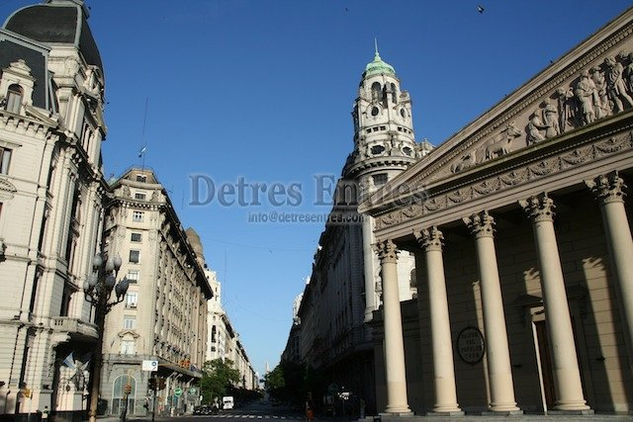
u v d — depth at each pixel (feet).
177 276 285.02
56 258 138.41
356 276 218.79
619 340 73.92
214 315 497.46
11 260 126.21
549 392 80.79
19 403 123.34
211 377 322.34
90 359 163.94
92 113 167.12
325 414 235.40
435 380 82.94
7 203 129.29
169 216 248.32
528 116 82.43
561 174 74.69
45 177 136.36
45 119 136.56
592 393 74.49
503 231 92.89
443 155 92.12
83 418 153.79
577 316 78.48
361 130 223.10
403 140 217.15
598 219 79.92
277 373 408.26
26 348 128.57
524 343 85.25
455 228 92.27
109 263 64.75
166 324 249.55
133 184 236.84
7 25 157.38
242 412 305.94
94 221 168.35
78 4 171.22
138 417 200.03
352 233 222.89
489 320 77.46
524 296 85.66
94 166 164.45
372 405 200.03
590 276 79.15
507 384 73.92
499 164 81.41
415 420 80.64
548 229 74.59
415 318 106.73
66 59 156.04
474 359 91.61
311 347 467.52
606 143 71.05
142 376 211.61
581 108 74.95
